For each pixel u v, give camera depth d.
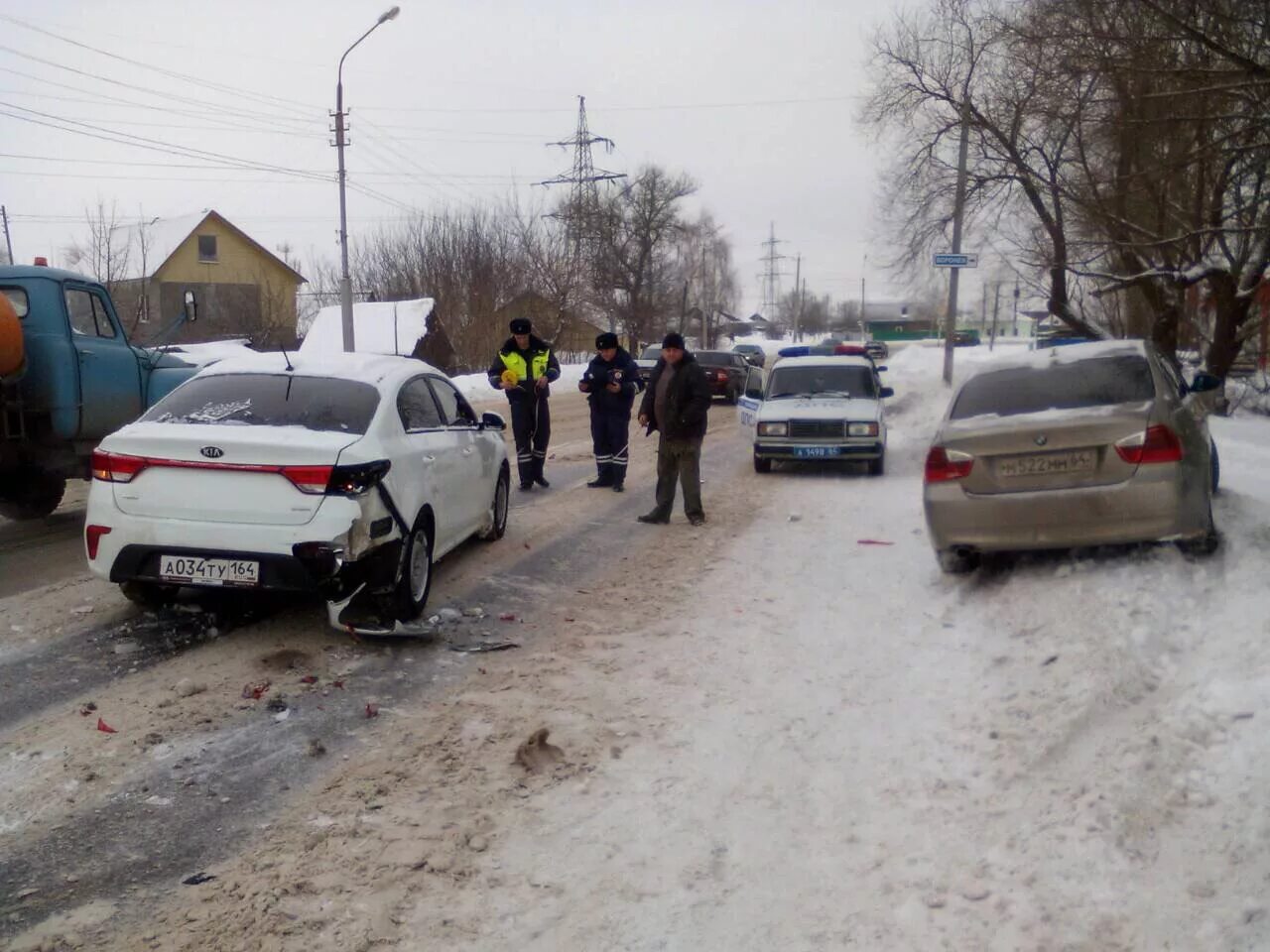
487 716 4.89
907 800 3.98
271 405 6.12
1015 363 7.46
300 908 3.27
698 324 85.31
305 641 5.92
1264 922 2.92
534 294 44.75
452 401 7.91
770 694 5.18
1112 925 3.07
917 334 104.44
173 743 4.51
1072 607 5.72
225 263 50.88
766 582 7.57
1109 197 17.14
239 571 5.49
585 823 3.85
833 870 3.52
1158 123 12.05
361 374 6.54
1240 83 10.19
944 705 4.91
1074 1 12.94
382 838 3.72
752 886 3.43
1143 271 19.62
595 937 3.15
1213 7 10.42
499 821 3.86
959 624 6.11
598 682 5.38
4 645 5.75
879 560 8.16
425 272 42.97
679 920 3.24
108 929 3.14
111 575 5.62
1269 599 5.08
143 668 5.42
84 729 4.62
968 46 24.28
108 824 3.79
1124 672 4.68
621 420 12.02
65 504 10.67
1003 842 3.59
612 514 10.54
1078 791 3.81
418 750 4.50
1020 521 6.41
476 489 8.01
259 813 3.90
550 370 12.09
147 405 9.82
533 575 7.74
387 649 5.84
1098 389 6.90
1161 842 3.39
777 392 14.83
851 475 13.88
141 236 44.69
